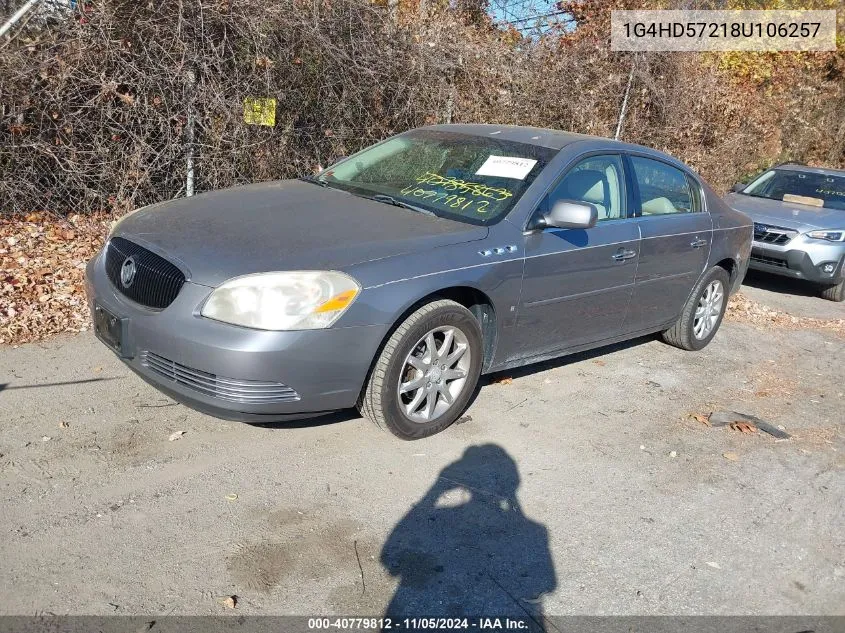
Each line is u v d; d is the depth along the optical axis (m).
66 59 6.59
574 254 4.70
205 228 4.00
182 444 3.98
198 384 3.57
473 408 4.79
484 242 4.25
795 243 8.97
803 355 6.88
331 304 3.58
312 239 3.89
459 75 9.48
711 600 3.25
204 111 7.24
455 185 4.80
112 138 7.00
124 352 3.78
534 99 10.52
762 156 15.72
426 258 3.97
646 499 3.99
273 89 7.48
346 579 3.11
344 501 3.63
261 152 7.75
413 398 4.15
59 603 2.81
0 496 3.39
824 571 3.56
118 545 3.16
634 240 5.18
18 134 6.67
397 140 5.55
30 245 6.62
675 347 6.54
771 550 3.67
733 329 7.44
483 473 4.03
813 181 10.27
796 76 17.17
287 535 3.34
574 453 4.39
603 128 11.49
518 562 3.35
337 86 8.12
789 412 5.45
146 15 6.78
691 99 12.98
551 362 5.79
